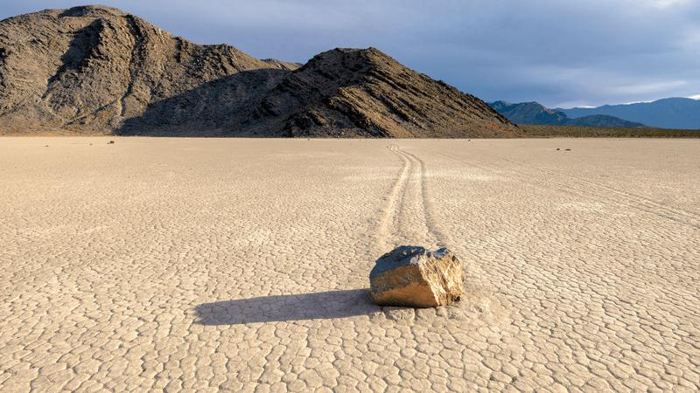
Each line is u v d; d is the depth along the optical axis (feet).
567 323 19.25
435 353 16.79
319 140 247.70
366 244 31.50
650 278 24.68
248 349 17.10
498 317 19.81
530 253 29.27
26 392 14.46
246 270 26.25
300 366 15.89
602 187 58.70
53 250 30.35
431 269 20.66
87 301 21.79
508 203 46.98
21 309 20.86
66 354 16.81
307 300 21.72
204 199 49.70
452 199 49.37
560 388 14.60
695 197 50.62
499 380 15.03
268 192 54.49
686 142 225.97
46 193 53.57
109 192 54.54
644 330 18.60
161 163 94.48
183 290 23.18
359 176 71.00
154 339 17.92
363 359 16.35
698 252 29.45
